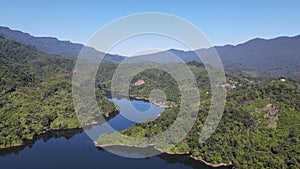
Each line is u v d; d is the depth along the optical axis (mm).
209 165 91750
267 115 103000
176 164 92188
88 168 87312
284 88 122125
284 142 89250
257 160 84750
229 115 101375
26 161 96500
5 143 111125
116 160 92562
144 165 89375
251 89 128500
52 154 101188
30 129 123562
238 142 93062
